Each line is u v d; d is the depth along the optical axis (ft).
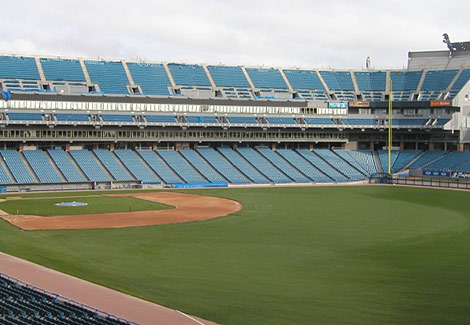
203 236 195.83
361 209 265.75
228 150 436.76
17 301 109.50
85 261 157.79
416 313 112.98
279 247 177.27
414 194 330.95
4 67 398.62
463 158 424.46
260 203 287.89
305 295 125.18
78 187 352.69
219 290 128.98
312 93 467.93
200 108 423.64
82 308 106.83
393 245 180.45
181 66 459.32
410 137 463.42
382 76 488.44
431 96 451.94
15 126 370.94
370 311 114.11
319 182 404.98
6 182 335.47
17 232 199.82
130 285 132.98
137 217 238.68
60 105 384.68
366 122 453.99
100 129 395.96
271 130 440.45
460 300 121.49
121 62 442.50
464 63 474.90
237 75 467.93
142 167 388.37
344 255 166.09
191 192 341.00
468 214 248.93
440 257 162.91
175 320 107.96
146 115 407.23
